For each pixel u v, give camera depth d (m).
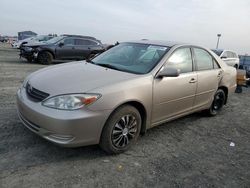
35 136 4.02
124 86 3.61
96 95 3.33
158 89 4.07
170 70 4.07
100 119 3.36
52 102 3.26
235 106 7.35
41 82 3.62
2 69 11.02
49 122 3.21
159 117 4.30
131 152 3.90
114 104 3.45
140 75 3.95
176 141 4.48
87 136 3.33
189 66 4.88
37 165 3.30
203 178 3.43
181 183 3.26
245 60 15.24
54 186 2.94
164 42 4.94
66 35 15.38
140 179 3.24
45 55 14.45
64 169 3.28
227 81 5.98
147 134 4.64
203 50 5.40
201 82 5.07
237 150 4.39
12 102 5.68
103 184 3.06
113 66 4.34
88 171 3.29
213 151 4.25
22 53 14.81
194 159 3.90
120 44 5.25
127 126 3.76
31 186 2.89
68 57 15.23
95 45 16.20
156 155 3.89
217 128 5.34
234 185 3.35
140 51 4.68
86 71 3.99
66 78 3.66
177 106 4.60
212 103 5.77
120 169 3.41
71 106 3.22
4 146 3.66
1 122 4.44
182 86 4.56
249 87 11.36
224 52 16.08
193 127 5.24
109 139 3.55
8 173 3.08
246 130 5.39
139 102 3.79
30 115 3.40
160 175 3.38
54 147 3.76
